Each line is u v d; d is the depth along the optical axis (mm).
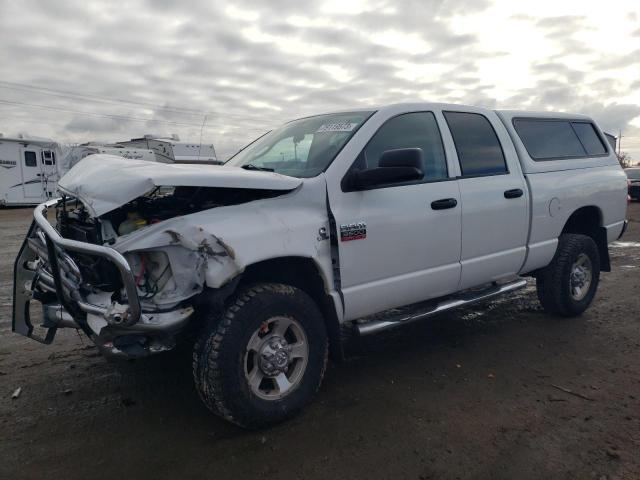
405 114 4207
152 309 2941
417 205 3992
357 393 3830
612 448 3072
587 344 4840
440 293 4359
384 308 3977
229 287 3064
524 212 4867
